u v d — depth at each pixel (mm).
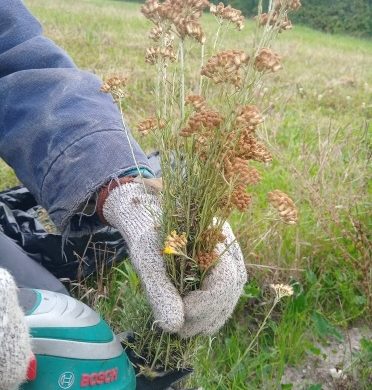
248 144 383
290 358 674
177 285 406
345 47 4715
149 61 398
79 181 490
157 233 414
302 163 1011
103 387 428
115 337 450
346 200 872
